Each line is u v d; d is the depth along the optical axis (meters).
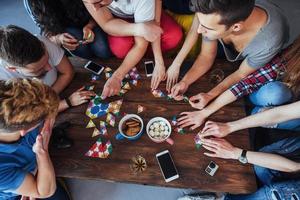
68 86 1.69
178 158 1.41
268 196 1.37
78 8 1.86
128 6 1.81
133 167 1.41
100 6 1.71
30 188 1.37
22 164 1.39
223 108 1.54
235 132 1.47
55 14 1.76
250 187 1.33
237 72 1.65
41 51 1.37
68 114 1.58
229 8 1.16
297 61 1.55
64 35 1.87
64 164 1.45
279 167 1.40
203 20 1.27
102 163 1.43
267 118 1.46
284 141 1.55
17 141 1.29
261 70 1.63
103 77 1.70
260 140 1.64
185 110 1.55
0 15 2.78
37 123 1.20
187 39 1.77
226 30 1.31
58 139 1.49
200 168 1.38
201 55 1.69
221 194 1.77
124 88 1.64
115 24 1.82
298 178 1.45
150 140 1.47
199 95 1.58
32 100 1.10
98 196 1.90
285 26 1.49
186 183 1.36
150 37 1.74
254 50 1.52
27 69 1.38
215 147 1.41
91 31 1.93
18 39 1.29
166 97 1.59
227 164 1.39
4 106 1.05
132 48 1.78
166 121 1.50
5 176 1.28
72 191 1.92
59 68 1.66
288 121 1.58
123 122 1.51
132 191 1.89
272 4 1.46
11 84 1.10
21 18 2.74
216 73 1.67
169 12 2.17
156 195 1.87
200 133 1.47
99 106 1.59
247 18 1.29
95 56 1.98
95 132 1.51
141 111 1.55
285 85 1.62
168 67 1.76
